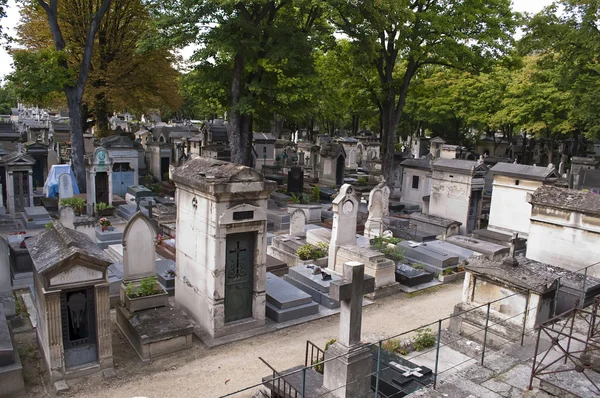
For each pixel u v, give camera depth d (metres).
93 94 34.16
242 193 12.09
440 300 16.30
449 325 12.57
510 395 8.05
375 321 14.28
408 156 39.75
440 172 26.05
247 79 29.38
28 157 25.17
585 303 12.45
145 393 10.00
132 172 30.59
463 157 48.97
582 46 29.36
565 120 41.62
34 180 31.78
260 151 46.59
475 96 50.69
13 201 24.78
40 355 11.27
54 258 9.96
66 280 9.91
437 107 51.50
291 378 9.25
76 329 10.52
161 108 52.34
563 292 12.43
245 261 12.91
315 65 33.06
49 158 32.75
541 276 11.38
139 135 46.22
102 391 9.99
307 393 8.71
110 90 34.25
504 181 23.95
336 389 8.23
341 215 17.55
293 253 18.83
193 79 30.64
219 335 12.47
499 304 11.80
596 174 33.03
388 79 32.97
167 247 19.80
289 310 13.78
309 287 15.59
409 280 17.30
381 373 9.49
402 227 24.80
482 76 49.53
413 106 55.44
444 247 20.70
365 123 67.56
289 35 26.91
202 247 12.58
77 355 10.45
